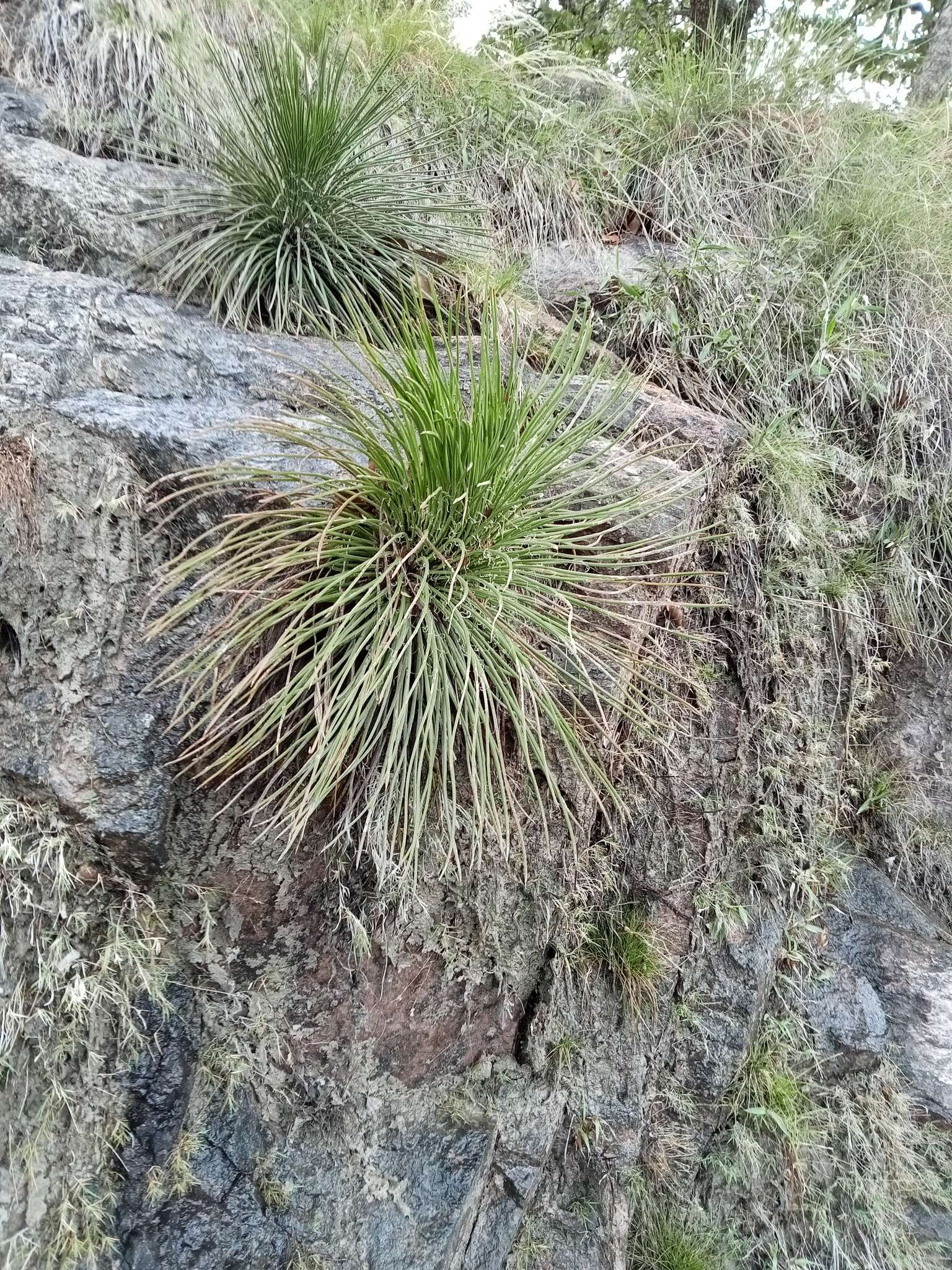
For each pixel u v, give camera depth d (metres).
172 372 1.83
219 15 2.79
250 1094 1.72
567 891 2.08
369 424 1.66
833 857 2.83
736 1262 2.40
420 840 1.80
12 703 1.49
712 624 2.47
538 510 1.76
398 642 1.54
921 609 3.20
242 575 1.43
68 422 1.54
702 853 2.39
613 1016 2.22
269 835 1.68
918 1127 2.69
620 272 3.03
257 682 1.47
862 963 2.84
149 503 1.57
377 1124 1.86
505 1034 2.07
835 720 2.98
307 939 1.77
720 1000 2.44
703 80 3.51
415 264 2.47
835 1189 2.55
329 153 2.26
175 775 1.55
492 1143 1.96
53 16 2.43
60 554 1.52
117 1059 1.53
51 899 1.46
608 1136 2.17
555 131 3.28
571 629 1.65
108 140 2.46
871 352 3.04
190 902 1.65
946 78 4.17
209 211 2.25
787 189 3.39
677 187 3.28
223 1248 1.59
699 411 2.50
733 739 2.48
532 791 1.96
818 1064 2.64
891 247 3.24
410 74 3.05
